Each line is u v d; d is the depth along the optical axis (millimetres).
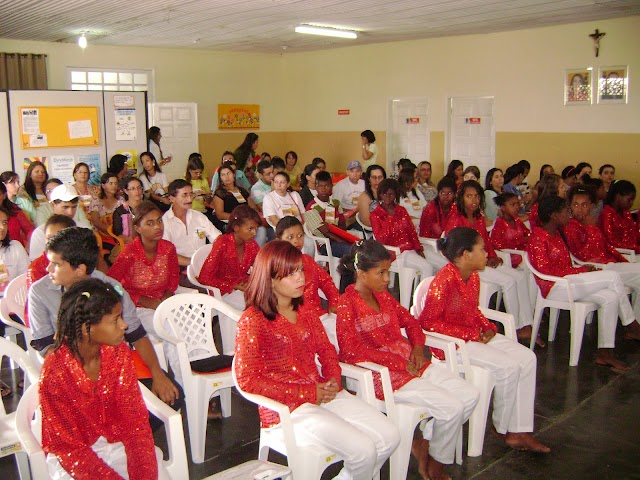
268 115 13414
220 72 12609
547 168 8500
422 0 6852
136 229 3996
